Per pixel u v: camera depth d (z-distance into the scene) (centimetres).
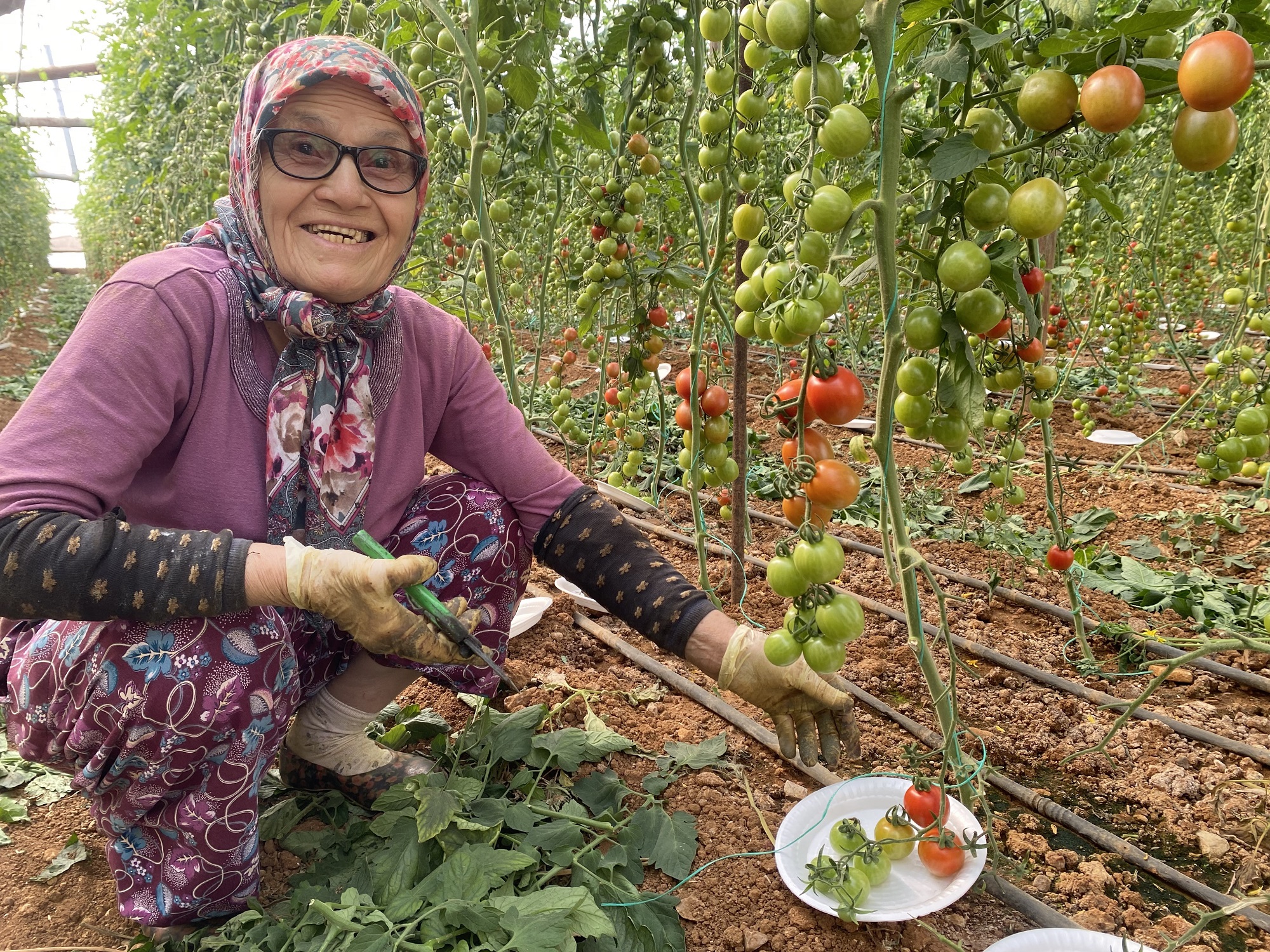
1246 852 181
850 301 549
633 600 172
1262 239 383
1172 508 374
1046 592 301
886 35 109
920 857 164
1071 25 131
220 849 149
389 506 175
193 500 149
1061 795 202
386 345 165
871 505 382
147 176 625
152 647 138
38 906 170
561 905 141
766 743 214
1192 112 102
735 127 225
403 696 236
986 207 118
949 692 152
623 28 237
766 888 170
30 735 150
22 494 122
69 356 132
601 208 246
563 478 185
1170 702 236
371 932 141
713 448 243
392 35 248
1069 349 546
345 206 142
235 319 146
